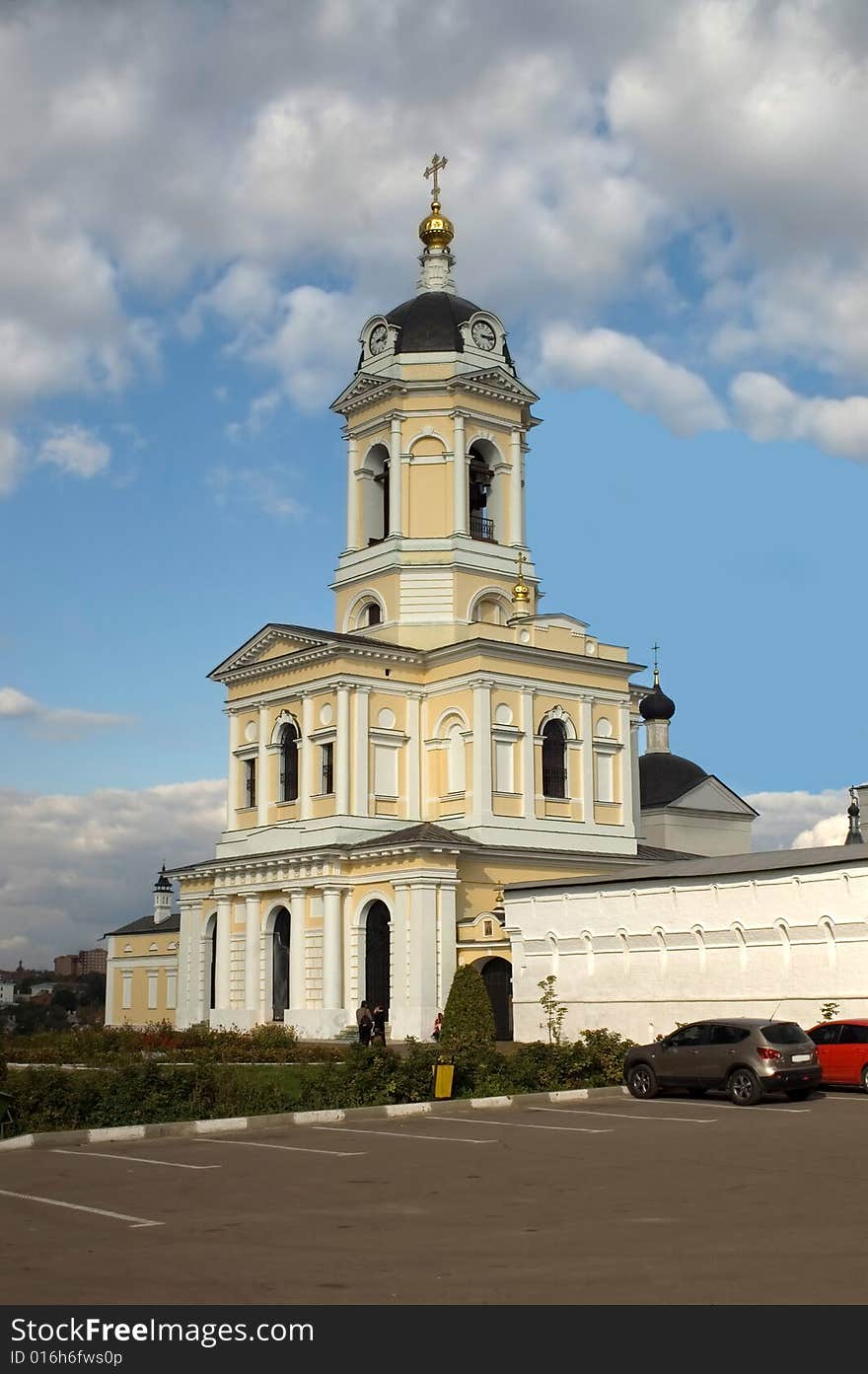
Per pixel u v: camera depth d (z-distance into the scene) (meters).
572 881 49.25
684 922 45.59
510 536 70.00
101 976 185.00
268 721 67.75
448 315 71.00
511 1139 26.23
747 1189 19.62
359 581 69.62
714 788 82.19
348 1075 33.28
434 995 57.72
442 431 69.25
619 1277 14.09
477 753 62.66
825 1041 34.97
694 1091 34.38
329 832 61.88
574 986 49.12
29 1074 30.77
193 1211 18.50
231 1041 52.25
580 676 67.00
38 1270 14.77
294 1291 13.73
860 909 40.59
